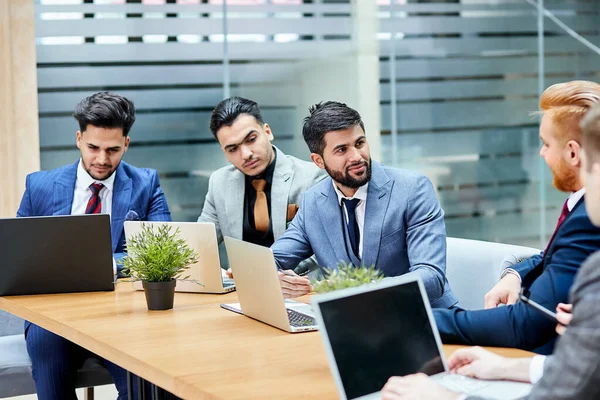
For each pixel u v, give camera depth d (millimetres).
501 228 7098
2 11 5105
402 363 1823
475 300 3119
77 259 3121
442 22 6738
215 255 3018
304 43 6219
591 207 1540
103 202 3539
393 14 6559
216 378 1974
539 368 1835
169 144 5914
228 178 3652
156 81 5844
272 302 2463
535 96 7047
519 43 6973
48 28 5531
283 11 6141
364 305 1802
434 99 6766
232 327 2516
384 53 6555
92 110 3387
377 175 3004
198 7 5906
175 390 1990
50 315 2779
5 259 3098
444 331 2215
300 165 3615
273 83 6160
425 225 2900
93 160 3439
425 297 1908
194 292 3100
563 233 2154
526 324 2119
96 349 2414
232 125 3453
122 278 3393
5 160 5184
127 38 5727
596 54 7117
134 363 2186
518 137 7035
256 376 1979
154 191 3631
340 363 1732
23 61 5195
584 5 7094
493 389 1806
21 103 5211
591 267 1452
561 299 2096
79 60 5609
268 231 3562
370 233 2955
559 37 7062
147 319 2666
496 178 7027
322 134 2873
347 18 6363
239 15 6020
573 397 1432
